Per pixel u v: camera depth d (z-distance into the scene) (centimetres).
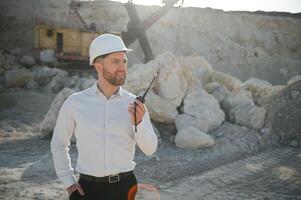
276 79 3269
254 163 809
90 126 257
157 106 956
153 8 3322
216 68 3322
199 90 1048
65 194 593
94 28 2467
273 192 632
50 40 2472
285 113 1080
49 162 790
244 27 3516
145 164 770
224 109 1113
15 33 3052
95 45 253
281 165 799
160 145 918
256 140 975
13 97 1633
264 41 3497
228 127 1022
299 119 1048
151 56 2266
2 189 609
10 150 902
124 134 258
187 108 999
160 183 656
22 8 3100
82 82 1867
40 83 1991
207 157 837
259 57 3406
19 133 1127
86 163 259
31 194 588
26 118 1326
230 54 3381
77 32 2456
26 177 679
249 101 1108
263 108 1094
